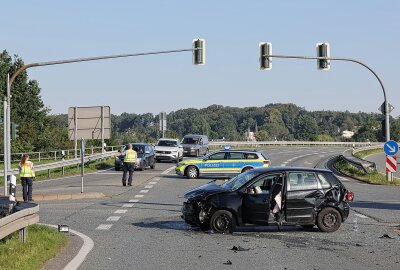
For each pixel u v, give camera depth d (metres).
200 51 32.09
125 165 30.23
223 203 15.09
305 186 15.45
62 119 95.69
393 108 35.06
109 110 43.84
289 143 102.12
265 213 15.08
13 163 52.72
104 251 12.31
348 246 13.20
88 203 22.52
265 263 11.16
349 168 42.19
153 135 164.75
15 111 78.25
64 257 11.52
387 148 34.47
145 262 11.17
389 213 19.67
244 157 35.16
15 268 9.72
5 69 79.12
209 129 198.12
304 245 13.31
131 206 21.39
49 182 34.06
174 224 16.80
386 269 10.66
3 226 10.66
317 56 33.88
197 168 35.03
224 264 11.04
